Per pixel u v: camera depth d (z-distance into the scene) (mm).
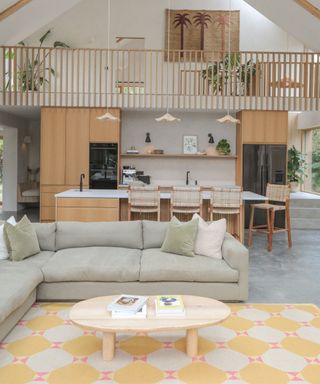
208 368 2758
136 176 9375
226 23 10148
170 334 3299
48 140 8641
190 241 4262
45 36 9812
